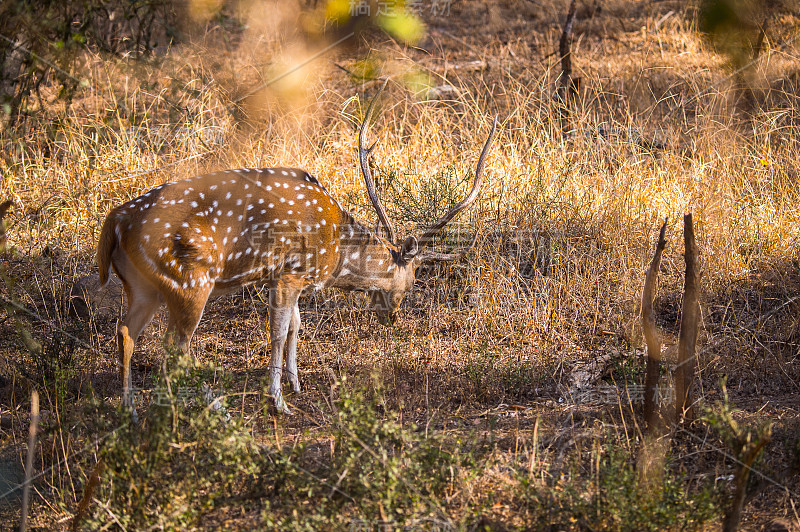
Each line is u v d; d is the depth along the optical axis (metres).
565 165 14.95
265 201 9.42
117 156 15.25
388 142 16.48
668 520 6.22
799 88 14.73
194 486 6.83
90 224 13.98
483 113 17.45
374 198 10.77
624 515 6.21
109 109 14.23
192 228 8.86
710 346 10.46
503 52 21.88
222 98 6.87
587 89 18.72
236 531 6.54
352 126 16.72
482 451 7.80
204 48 7.96
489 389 9.68
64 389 9.23
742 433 6.77
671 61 20.02
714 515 6.36
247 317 12.30
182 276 8.84
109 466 6.86
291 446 8.12
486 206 13.99
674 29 22.14
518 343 11.21
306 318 12.34
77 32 9.37
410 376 10.23
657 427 7.88
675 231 13.16
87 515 6.96
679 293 11.88
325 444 8.19
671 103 18.55
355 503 6.74
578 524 6.40
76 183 14.83
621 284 12.24
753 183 15.14
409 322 11.91
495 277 12.37
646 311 7.75
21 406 9.58
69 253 13.45
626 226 13.32
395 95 17.34
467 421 8.88
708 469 7.43
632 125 17.02
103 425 7.64
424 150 15.99
